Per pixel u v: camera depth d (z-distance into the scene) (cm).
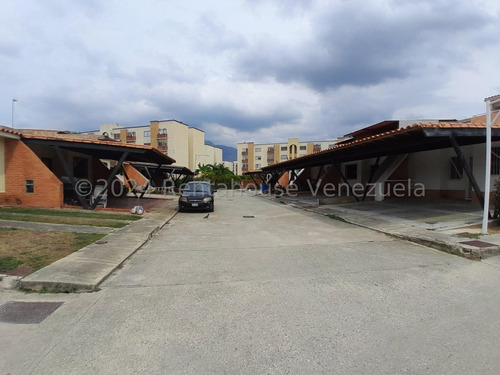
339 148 1336
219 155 10569
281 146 8888
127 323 346
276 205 1931
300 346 296
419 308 381
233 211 1588
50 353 287
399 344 299
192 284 473
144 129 7044
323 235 884
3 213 1071
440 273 521
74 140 1273
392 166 1652
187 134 7425
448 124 873
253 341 306
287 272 529
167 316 363
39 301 411
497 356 279
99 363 271
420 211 1198
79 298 421
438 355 281
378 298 413
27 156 1268
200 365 268
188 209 1526
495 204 909
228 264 581
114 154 1652
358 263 584
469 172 907
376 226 986
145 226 978
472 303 396
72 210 1245
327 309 379
